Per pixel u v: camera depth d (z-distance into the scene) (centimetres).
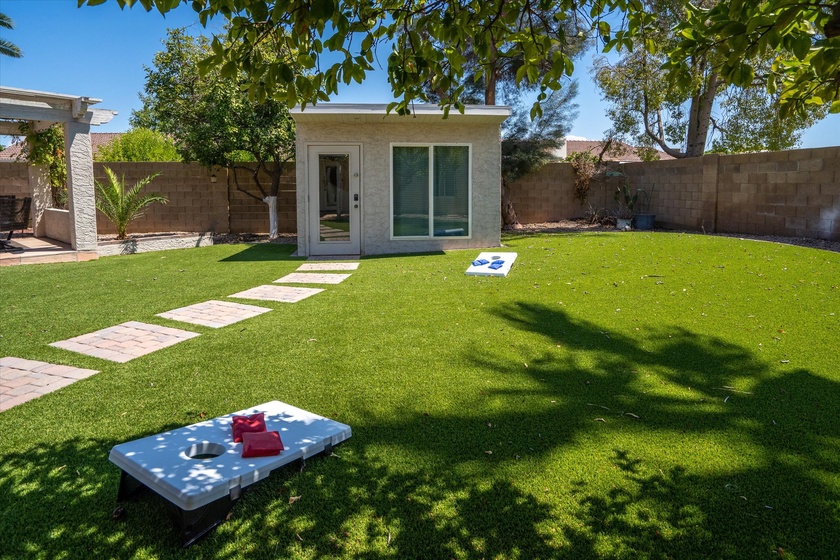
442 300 693
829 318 566
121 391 422
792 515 264
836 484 288
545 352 498
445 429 355
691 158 1459
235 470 271
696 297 670
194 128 1352
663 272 813
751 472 301
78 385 434
